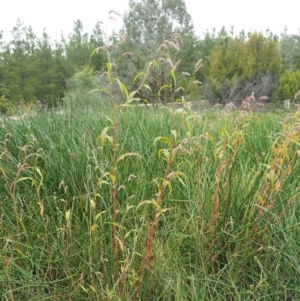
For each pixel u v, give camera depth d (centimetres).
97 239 185
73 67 3422
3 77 2753
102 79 1831
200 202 198
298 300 160
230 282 175
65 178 242
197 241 193
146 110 445
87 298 169
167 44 154
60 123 338
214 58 2556
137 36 2055
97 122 336
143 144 290
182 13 2272
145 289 174
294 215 196
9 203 229
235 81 2045
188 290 173
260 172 202
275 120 418
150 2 2138
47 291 185
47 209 229
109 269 184
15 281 173
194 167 249
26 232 194
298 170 223
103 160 250
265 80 2131
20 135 304
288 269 179
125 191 220
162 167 263
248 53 2417
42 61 3456
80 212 224
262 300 173
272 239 191
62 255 186
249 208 197
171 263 186
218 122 350
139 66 1891
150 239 162
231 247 194
